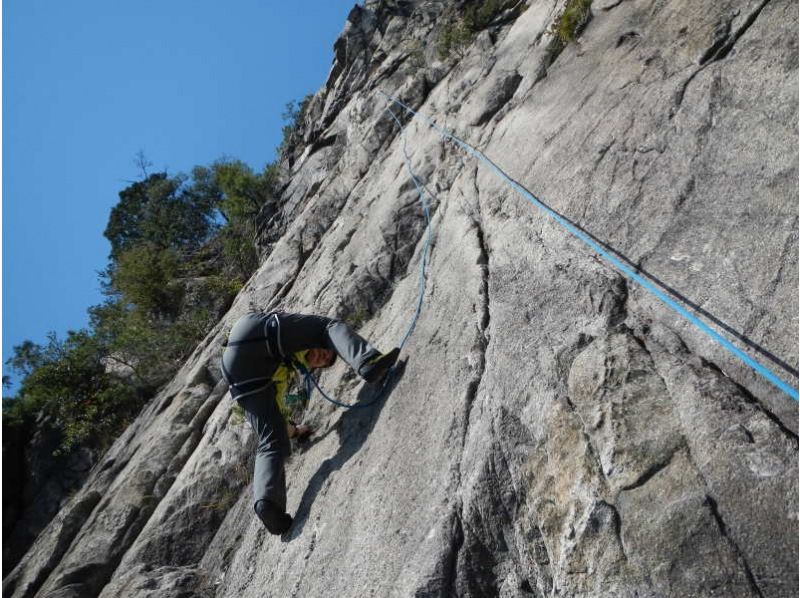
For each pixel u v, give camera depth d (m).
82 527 6.07
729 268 3.08
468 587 2.93
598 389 2.99
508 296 3.93
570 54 5.67
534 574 2.84
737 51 3.93
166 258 14.49
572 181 4.25
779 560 2.20
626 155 4.03
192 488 5.45
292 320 4.55
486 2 9.08
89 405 12.99
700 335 2.97
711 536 2.34
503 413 3.30
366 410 4.36
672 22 4.66
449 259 4.85
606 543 2.56
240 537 4.77
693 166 3.60
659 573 2.37
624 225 3.70
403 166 7.12
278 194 12.70
